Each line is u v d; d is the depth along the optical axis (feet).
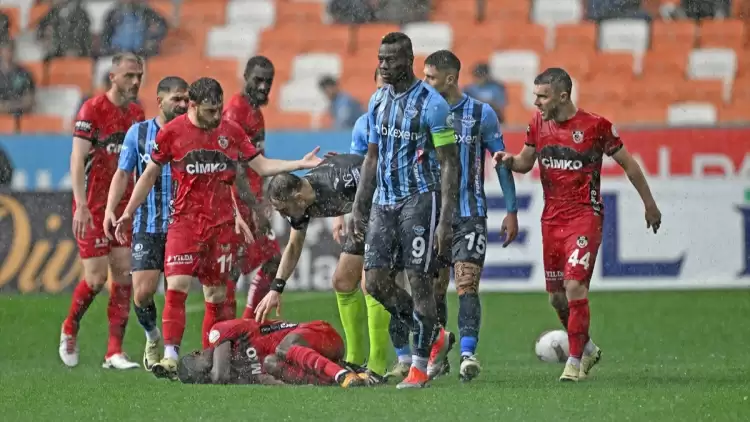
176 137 85.35
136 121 100.99
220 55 216.95
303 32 218.79
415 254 74.84
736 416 63.82
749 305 134.72
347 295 87.92
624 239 146.82
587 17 217.15
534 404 68.54
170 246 86.69
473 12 219.41
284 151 155.22
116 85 98.89
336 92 197.36
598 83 204.95
